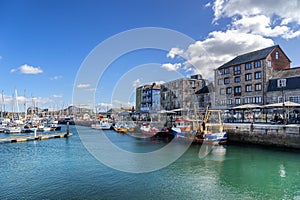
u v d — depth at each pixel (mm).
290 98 43781
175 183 15617
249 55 55656
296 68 47000
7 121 75250
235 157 23406
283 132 26406
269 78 49500
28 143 35906
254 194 13852
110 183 15594
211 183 15680
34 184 15484
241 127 31328
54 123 78250
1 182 15906
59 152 27609
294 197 13414
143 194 13773
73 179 16469
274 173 17891
